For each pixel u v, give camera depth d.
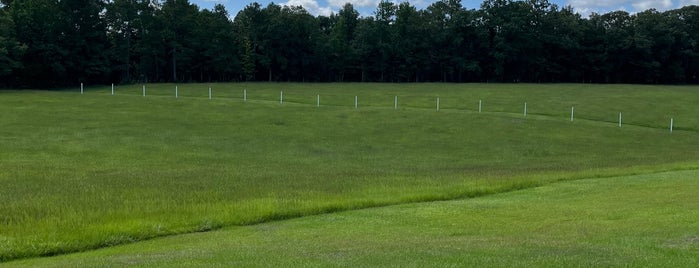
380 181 18.70
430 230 11.18
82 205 13.73
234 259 8.33
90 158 25.42
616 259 7.96
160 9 90.81
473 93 66.56
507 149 32.19
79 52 80.81
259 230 11.65
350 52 109.25
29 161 23.97
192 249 9.58
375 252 8.59
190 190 16.38
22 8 75.12
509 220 11.96
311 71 110.00
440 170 23.69
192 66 95.88
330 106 50.09
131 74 93.12
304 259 8.18
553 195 15.55
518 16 108.31
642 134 39.03
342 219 12.73
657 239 9.27
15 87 75.75
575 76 113.38
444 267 7.62
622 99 59.75
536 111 50.53
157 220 12.05
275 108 46.91
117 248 10.25
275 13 105.56
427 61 110.44
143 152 27.61
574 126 41.12
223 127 36.84
